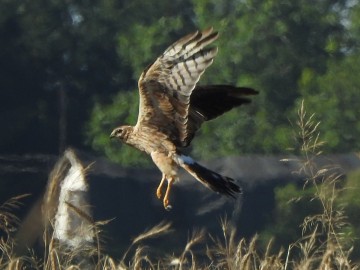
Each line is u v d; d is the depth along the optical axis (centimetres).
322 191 1838
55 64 6856
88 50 6900
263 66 5847
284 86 5772
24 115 6625
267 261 1698
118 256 3991
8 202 1828
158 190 1537
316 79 5644
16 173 5109
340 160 4078
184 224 4366
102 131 5950
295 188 4288
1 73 6744
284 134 5238
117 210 4316
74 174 1747
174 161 1502
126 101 6019
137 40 6272
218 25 5897
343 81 5488
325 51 6031
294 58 5875
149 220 4369
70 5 6912
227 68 5841
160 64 1404
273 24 5862
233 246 1789
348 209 3269
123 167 4541
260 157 4800
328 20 6025
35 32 6781
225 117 5634
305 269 1694
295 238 4066
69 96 6850
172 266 1842
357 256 2906
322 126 5366
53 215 1638
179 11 7000
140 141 1518
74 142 6712
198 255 2106
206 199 4391
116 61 6950
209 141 5653
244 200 4406
